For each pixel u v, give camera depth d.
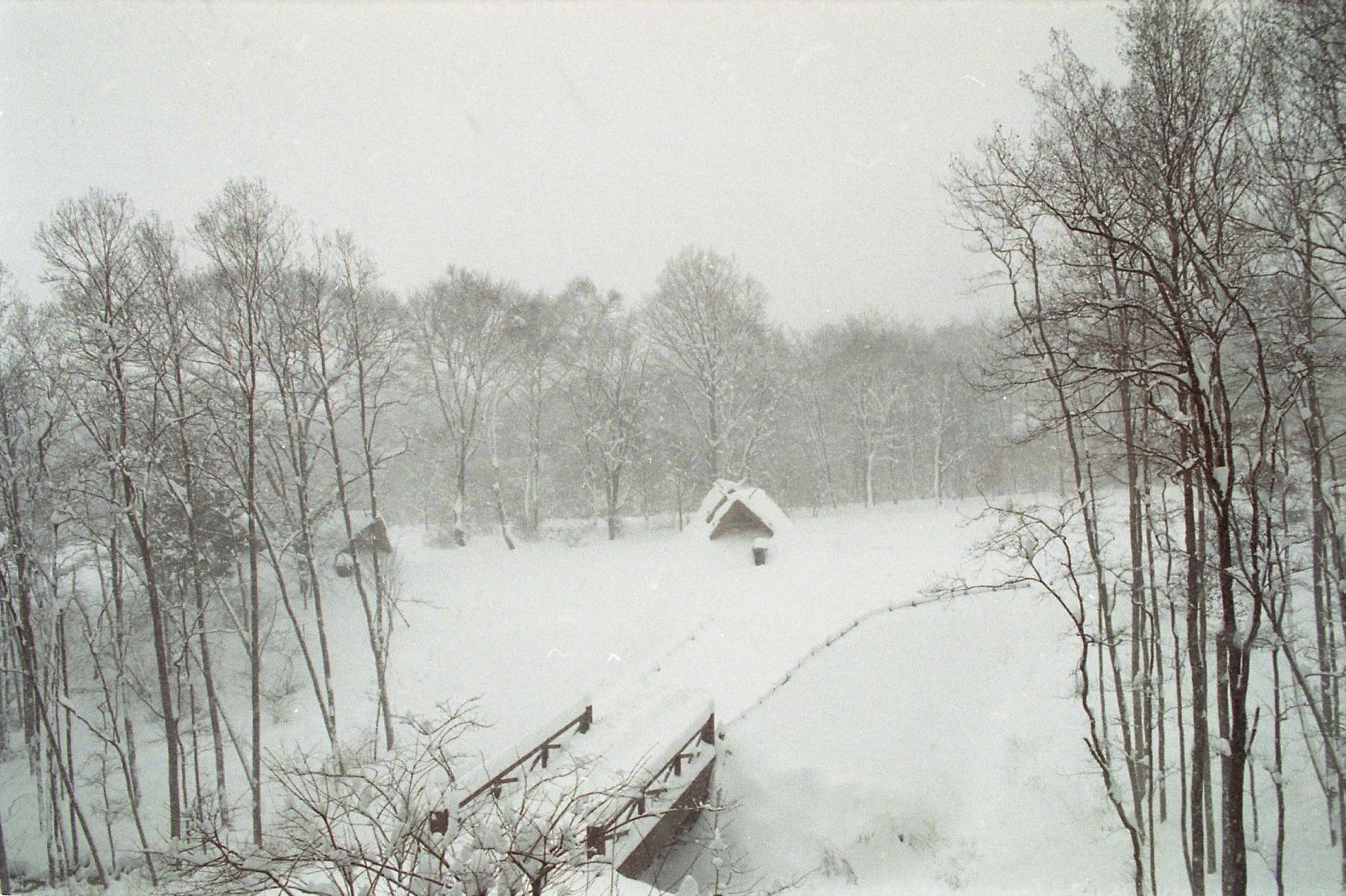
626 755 14.48
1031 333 12.55
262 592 30.14
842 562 29.48
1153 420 13.71
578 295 44.34
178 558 23.39
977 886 13.79
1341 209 10.83
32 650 19.16
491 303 40.38
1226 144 10.37
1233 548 12.44
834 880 14.52
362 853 5.28
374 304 28.64
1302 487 12.86
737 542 33.97
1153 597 13.70
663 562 33.62
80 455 20.55
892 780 16.69
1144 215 10.73
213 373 21.05
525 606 29.44
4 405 19.55
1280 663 16.69
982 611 22.03
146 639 25.34
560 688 22.80
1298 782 14.89
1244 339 11.46
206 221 19.53
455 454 44.72
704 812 16.08
